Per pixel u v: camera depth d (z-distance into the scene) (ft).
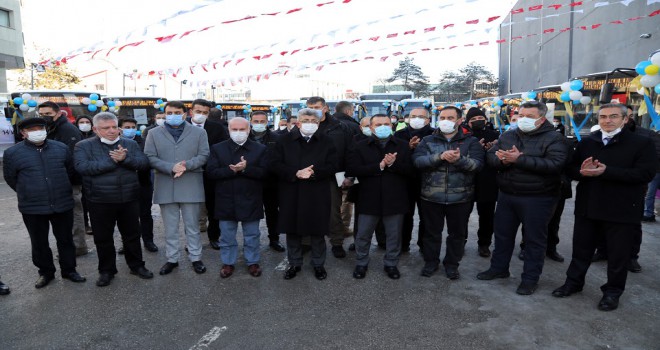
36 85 98.99
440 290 13.92
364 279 14.92
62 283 14.58
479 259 17.01
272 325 11.64
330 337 11.00
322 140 14.53
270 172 15.11
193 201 15.26
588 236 13.00
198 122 18.10
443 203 14.51
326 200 14.67
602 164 11.93
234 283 14.60
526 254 13.61
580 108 35.86
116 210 14.44
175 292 13.84
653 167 11.80
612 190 12.16
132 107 47.55
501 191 14.35
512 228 14.37
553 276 15.11
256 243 15.44
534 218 13.35
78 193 17.04
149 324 11.74
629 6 51.29
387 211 14.56
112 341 10.90
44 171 13.88
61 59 28.78
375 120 14.55
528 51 100.63
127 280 14.85
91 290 14.01
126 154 14.19
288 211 14.64
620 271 12.34
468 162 14.02
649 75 17.60
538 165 12.91
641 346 10.50
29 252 17.88
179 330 11.41
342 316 12.14
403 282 14.62
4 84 85.20
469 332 11.19
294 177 14.32
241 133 14.94
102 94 48.57
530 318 11.93
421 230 17.42
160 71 33.06
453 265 14.87
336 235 17.52
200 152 15.38
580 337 10.92
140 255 15.24
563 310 12.41
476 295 13.51
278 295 13.60
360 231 14.98
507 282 14.56
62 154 14.40
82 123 21.29
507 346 10.52
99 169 13.87
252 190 15.10
